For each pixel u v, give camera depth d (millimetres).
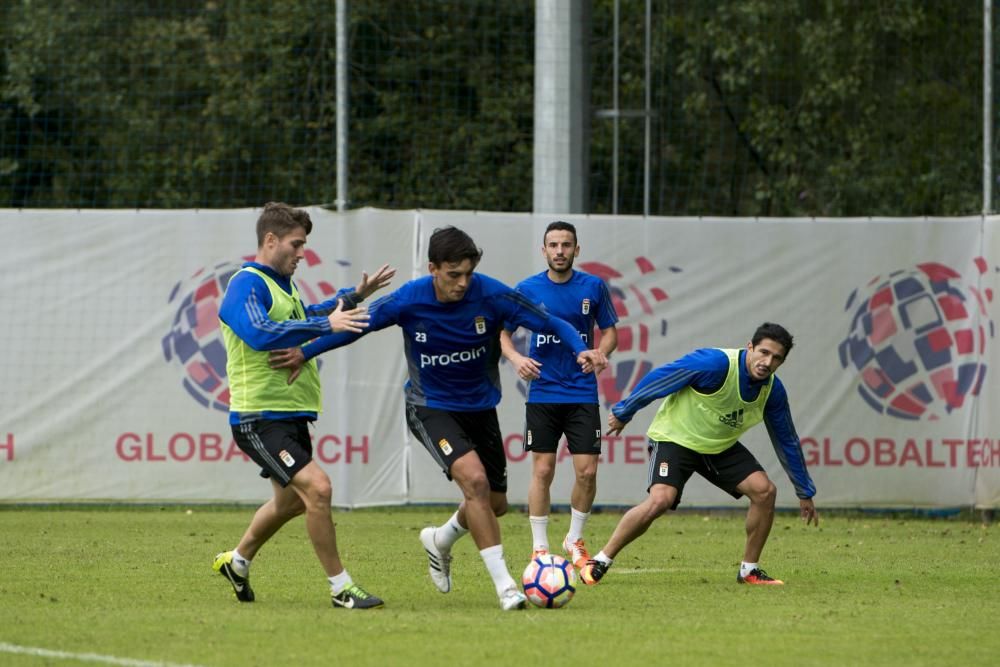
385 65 71875
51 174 73062
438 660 21125
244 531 43656
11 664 20812
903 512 52344
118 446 50219
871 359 51156
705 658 21594
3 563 34750
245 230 50531
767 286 51344
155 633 23547
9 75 72312
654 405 50562
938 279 51125
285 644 22484
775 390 31812
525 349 50531
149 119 73500
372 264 50406
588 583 31500
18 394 50094
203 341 50344
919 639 23672
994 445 50344
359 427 50125
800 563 36688
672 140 72125
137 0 74500
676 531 46188
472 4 72188
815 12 73312
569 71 52688
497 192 69125
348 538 42125
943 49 70750
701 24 73562
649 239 51062
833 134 72188
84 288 50312
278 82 71500
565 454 50719
